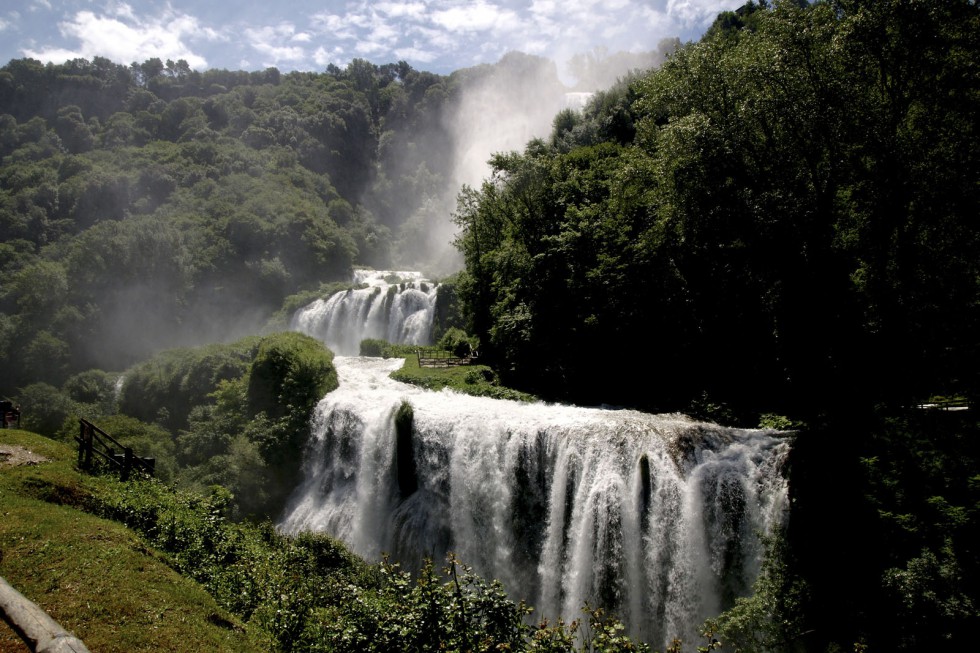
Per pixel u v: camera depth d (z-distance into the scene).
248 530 23.02
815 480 20.55
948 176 20.81
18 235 97.69
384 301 70.75
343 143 155.25
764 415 27.23
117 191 106.50
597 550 24.03
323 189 133.25
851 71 22.28
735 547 22.05
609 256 35.19
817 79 22.30
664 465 23.56
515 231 43.78
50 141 127.62
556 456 26.34
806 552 19.59
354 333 72.31
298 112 154.50
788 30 23.08
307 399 36.97
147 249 81.94
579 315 35.91
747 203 24.09
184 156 122.94
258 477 34.97
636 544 23.59
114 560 14.75
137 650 11.61
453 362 47.06
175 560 16.78
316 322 75.00
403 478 31.52
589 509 24.52
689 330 32.69
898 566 17.67
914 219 22.27
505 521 27.56
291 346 40.34
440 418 30.52
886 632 16.69
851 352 23.50
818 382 25.03
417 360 48.66
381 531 31.45
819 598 18.45
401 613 12.69
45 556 14.23
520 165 42.84
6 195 105.94
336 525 32.53
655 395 32.50
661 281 33.06
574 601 24.52
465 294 50.28
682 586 22.45
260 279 90.06
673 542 22.91
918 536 17.75
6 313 80.44
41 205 103.44
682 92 26.22
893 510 18.64
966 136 20.94
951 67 21.06
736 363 30.72
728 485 22.33
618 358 34.03
